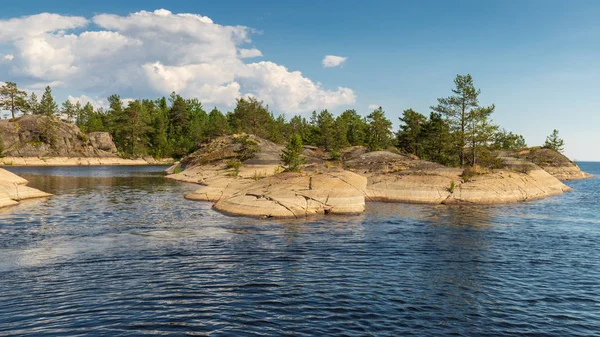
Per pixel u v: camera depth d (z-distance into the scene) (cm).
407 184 4188
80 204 3494
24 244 2014
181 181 6238
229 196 3441
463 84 5581
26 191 3903
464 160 6284
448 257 1897
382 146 10631
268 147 8062
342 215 3072
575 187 6259
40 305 1238
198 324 1134
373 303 1316
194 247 2002
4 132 12319
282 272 1623
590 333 1138
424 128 8156
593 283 1552
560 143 9900
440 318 1213
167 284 1454
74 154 13238
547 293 1439
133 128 14962
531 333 1133
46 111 16212
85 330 1080
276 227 2547
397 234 2397
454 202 3928
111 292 1363
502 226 2705
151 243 2078
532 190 4541
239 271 1625
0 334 1045
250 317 1190
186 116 16938
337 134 10806
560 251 2038
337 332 1106
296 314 1218
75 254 1838
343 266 1727
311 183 3275
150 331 1084
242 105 12838
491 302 1347
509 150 9225
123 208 3294
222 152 7250
